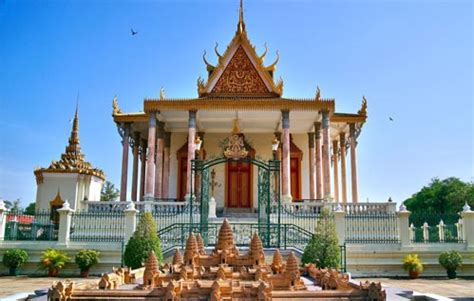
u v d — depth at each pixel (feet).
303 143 115.34
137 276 41.86
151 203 79.92
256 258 38.93
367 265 66.13
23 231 70.18
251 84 100.48
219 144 113.80
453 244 67.56
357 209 79.51
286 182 89.81
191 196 66.33
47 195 98.17
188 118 102.32
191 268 34.88
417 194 197.06
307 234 65.10
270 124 107.65
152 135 93.50
